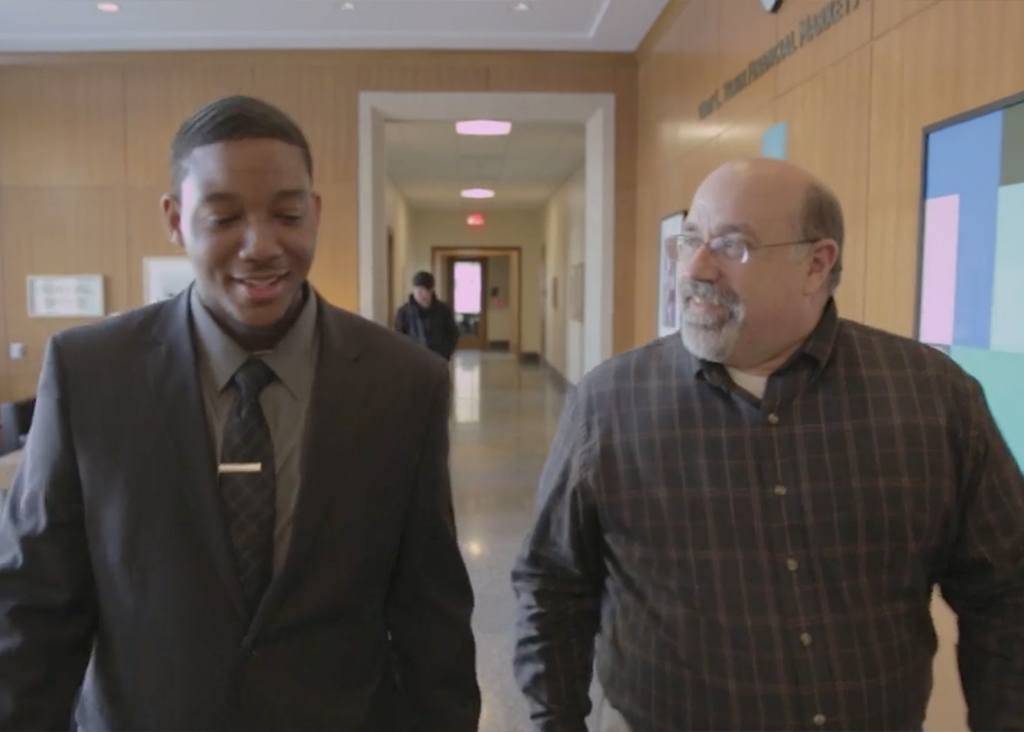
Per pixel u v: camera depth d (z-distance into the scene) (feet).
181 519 3.58
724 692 3.92
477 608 12.00
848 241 9.99
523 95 22.29
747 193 3.96
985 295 7.14
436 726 4.17
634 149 22.53
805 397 4.05
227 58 21.99
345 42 21.43
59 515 3.63
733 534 3.99
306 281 4.09
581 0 18.62
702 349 4.06
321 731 3.65
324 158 22.25
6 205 22.34
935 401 4.03
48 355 3.80
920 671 4.01
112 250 22.40
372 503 3.89
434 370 4.25
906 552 3.91
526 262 58.39
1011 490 4.01
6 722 3.41
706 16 16.10
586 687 4.62
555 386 42.06
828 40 10.57
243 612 3.55
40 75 22.07
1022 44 6.79
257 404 3.79
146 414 3.66
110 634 3.60
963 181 7.52
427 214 57.88
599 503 4.29
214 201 3.45
